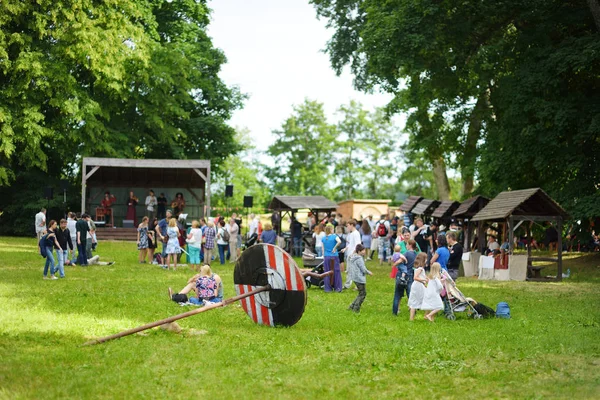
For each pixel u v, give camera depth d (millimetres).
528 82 32594
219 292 17469
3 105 41875
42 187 49812
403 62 33656
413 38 33062
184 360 10875
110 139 49031
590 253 37094
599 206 31109
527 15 33969
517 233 36844
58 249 23484
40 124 44125
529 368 10852
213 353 11430
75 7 42000
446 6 33719
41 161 45125
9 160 45125
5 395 8594
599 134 31734
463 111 45688
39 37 42031
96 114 48281
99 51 43188
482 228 30234
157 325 12602
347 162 100062
